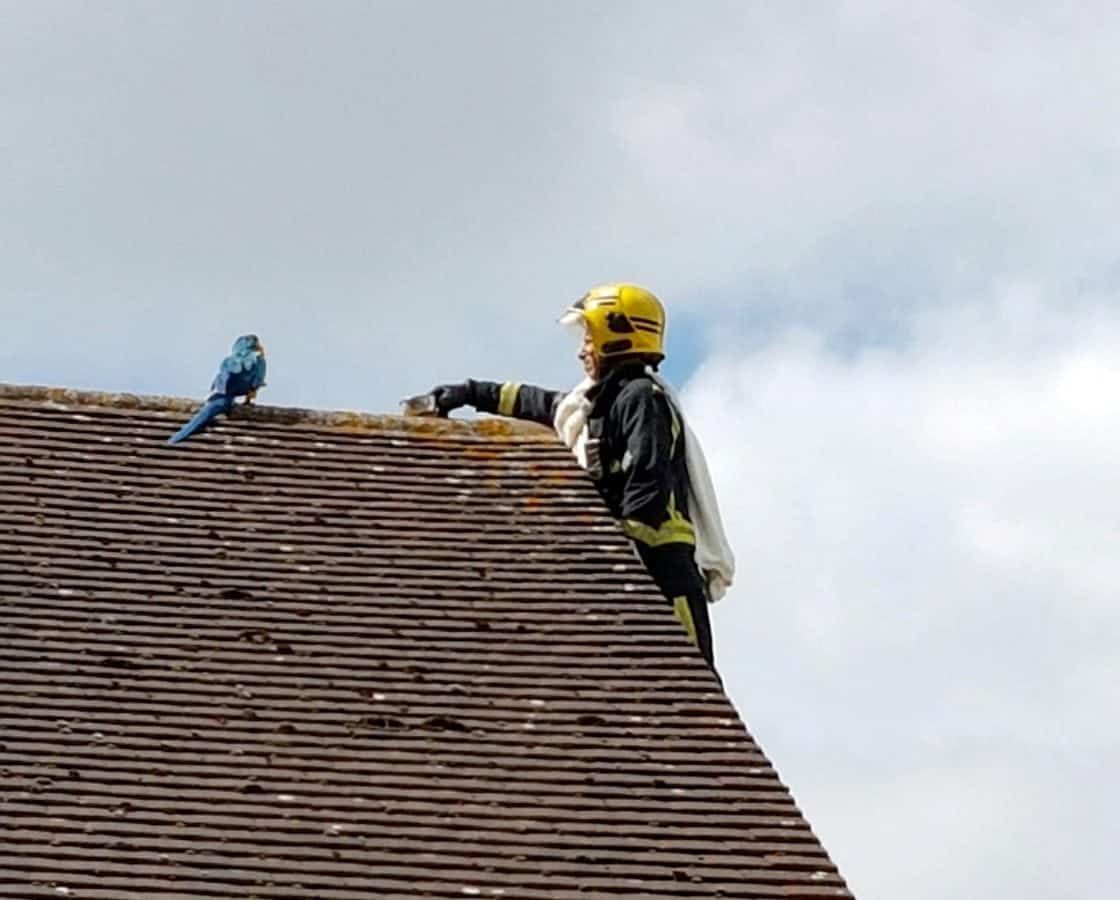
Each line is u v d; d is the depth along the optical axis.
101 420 26.05
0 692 21.98
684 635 23.67
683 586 24.91
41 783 20.97
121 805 20.86
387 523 25.06
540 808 21.34
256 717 22.12
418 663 23.05
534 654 23.28
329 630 23.39
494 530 25.08
